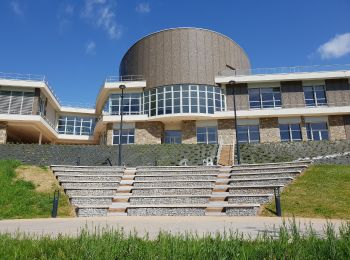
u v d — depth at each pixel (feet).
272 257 13.43
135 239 17.03
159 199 43.83
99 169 60.49
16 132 128.06
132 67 128.57
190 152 85.71
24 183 50.80
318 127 114.73
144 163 77.00
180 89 117.80
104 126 128.77
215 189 47.29
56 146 85.10
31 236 20.52
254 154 84.69
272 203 40.75
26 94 119.24
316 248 14.53
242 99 120.26
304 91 119.44
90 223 32.71
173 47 122.42
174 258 13.55
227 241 15.72
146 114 119.65
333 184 45.50
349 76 115.55
